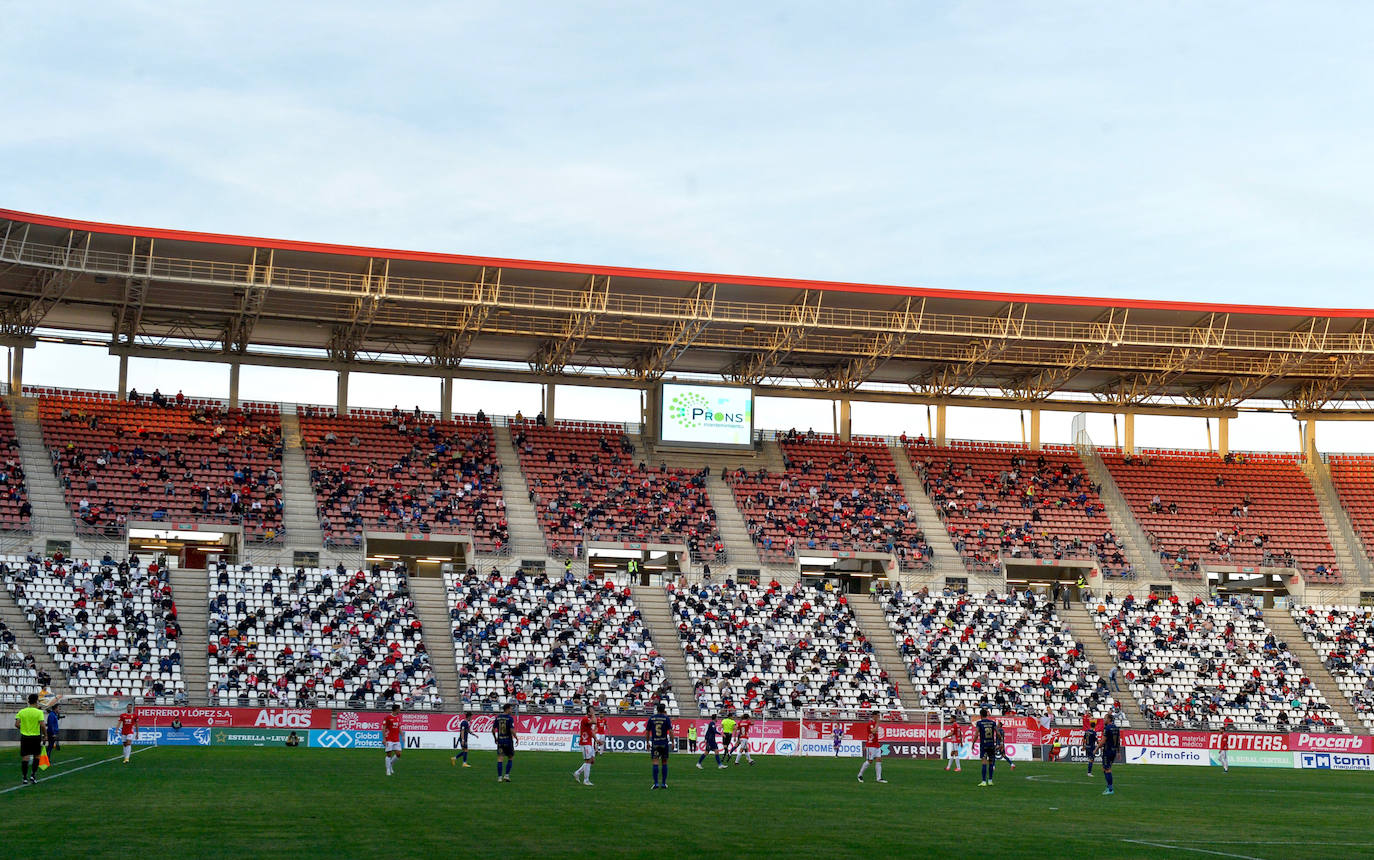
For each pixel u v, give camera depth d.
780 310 73.75
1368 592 78.94
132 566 63.31
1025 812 32.38
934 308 74.69
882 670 66.69
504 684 61.50
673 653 66.12
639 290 71.75
